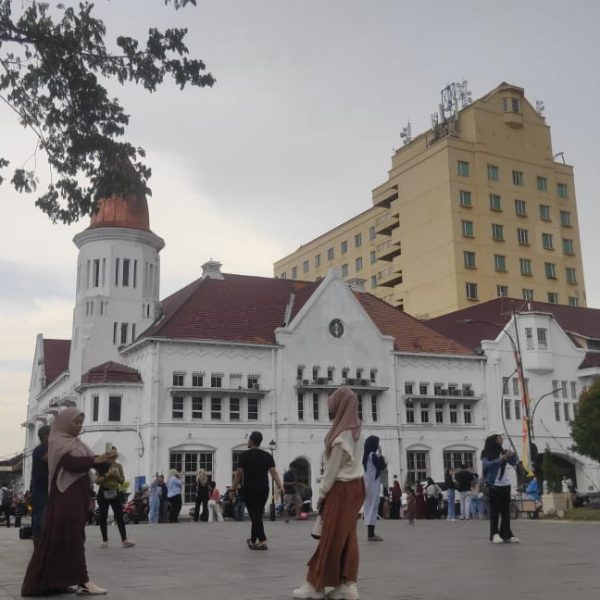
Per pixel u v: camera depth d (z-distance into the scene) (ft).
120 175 58.65
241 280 185.16
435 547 49.06
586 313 231.91
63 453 30.25
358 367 173.27
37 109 56.95
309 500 125.49
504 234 293.84
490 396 186.70
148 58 57.11
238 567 38.73
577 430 134.21
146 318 181.78
